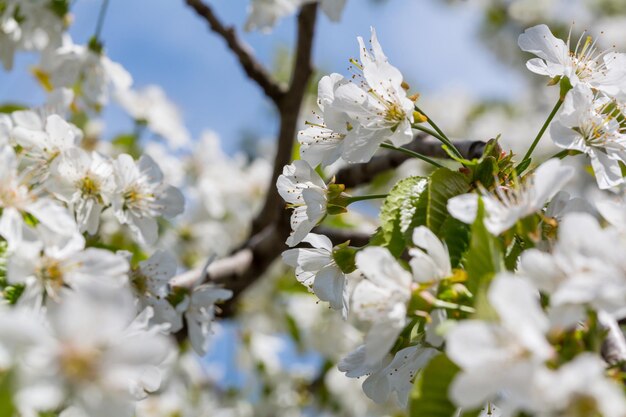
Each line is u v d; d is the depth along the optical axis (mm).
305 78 528
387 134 362
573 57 381
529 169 362
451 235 339
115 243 527
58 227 337
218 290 408
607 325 308
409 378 342
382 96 362
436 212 343
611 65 377
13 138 381
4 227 334
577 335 293
